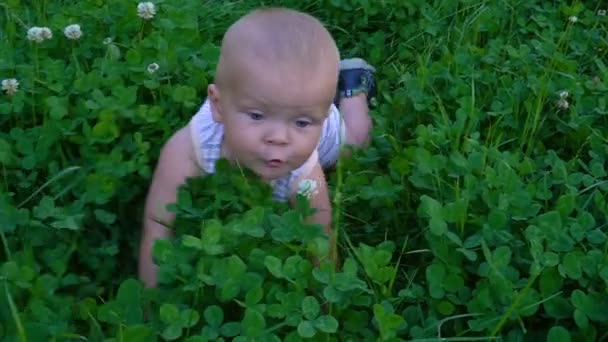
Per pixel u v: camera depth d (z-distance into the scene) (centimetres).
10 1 164
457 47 162
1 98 141
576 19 171
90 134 131
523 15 180
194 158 126
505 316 106
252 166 120
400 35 178
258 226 114
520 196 123
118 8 161
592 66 168
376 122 146
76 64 146
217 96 120
